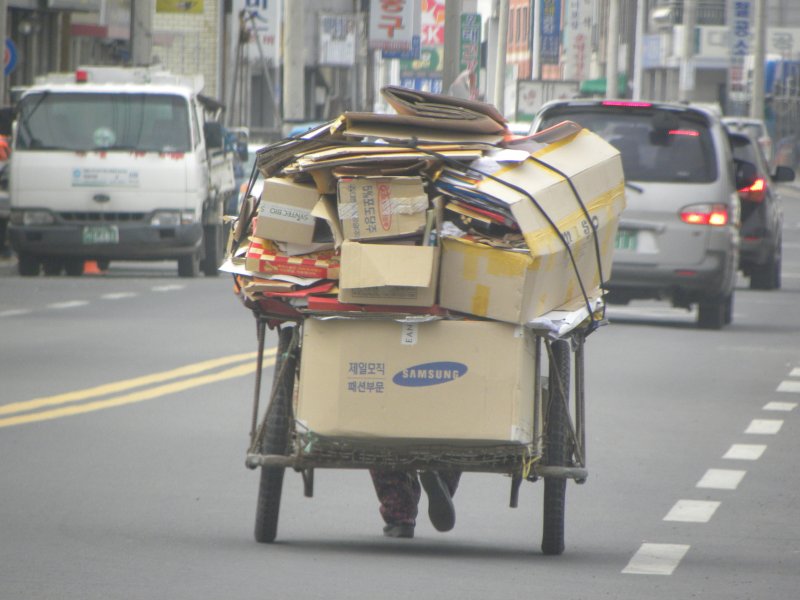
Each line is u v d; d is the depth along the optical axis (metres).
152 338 33.78
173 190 49.38
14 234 49.38
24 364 29.52
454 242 14.44
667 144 36.91
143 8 74.00
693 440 22.92
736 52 151.62
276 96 119.69
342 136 15.23
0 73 63.56
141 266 60.94
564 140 15.83
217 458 20.64
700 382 29.09
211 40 115.69
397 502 16.23
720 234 36.62
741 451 22.11
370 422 14.62
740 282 57.81
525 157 14.78
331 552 15.52
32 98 49.84
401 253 14.28
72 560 14.85
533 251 14.32
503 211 14.46
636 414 25.17
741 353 33.78
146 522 16.81
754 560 15.62
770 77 150.88
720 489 19.42
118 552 15.25
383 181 14.41
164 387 26.81
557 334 14.63
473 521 17.48
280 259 14.69
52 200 49.31
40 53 88.38
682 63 141.50
